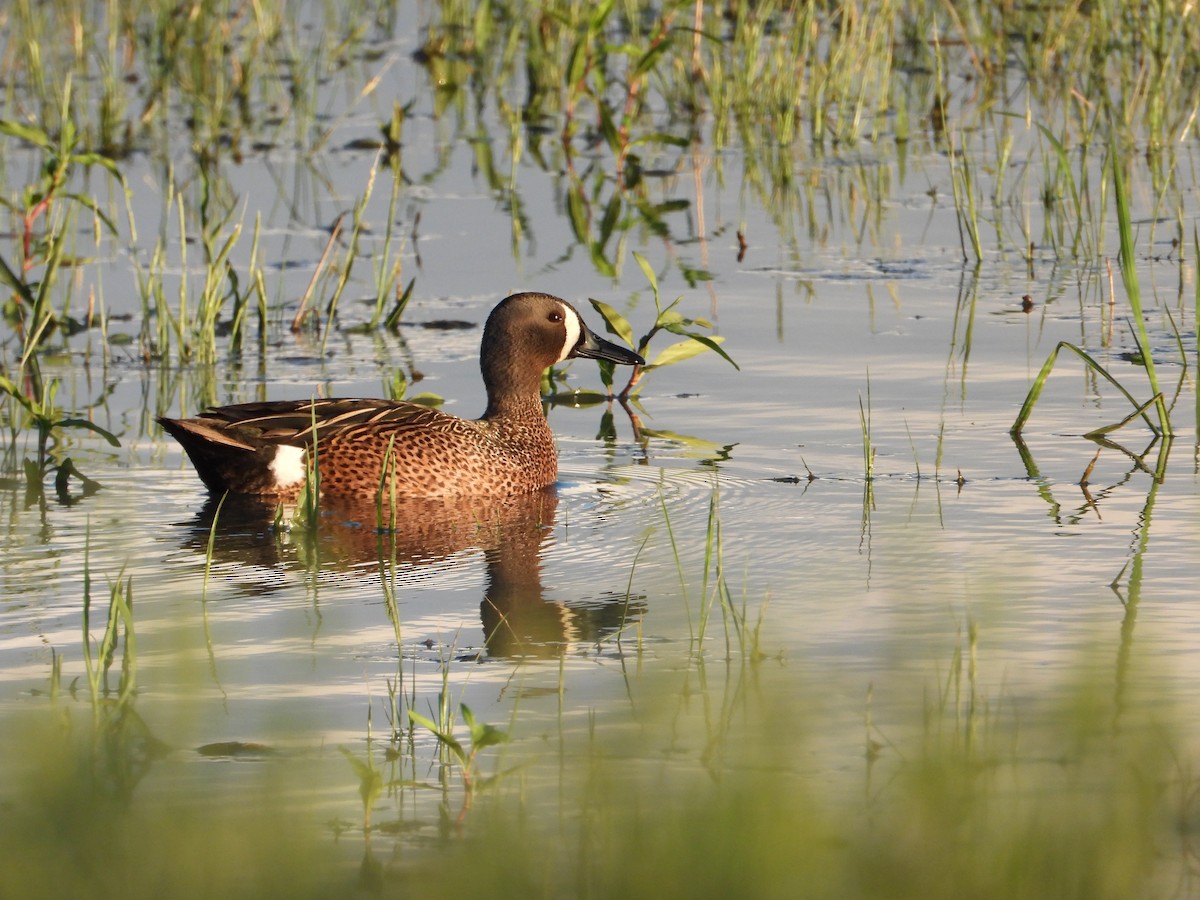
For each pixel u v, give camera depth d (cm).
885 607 1020
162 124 2612
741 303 1817
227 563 1154
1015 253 1983
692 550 1162
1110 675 891
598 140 2562
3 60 2823
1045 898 573
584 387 1630
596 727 840
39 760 805
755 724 833
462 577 1120
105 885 585
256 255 2023
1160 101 2417
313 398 1370
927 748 754
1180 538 1138
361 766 746
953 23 2953
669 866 593
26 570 1133
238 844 635
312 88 2792
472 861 657
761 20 2686
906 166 2378
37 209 1823
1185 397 1487
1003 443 1382
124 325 1814
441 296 1880
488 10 2906
